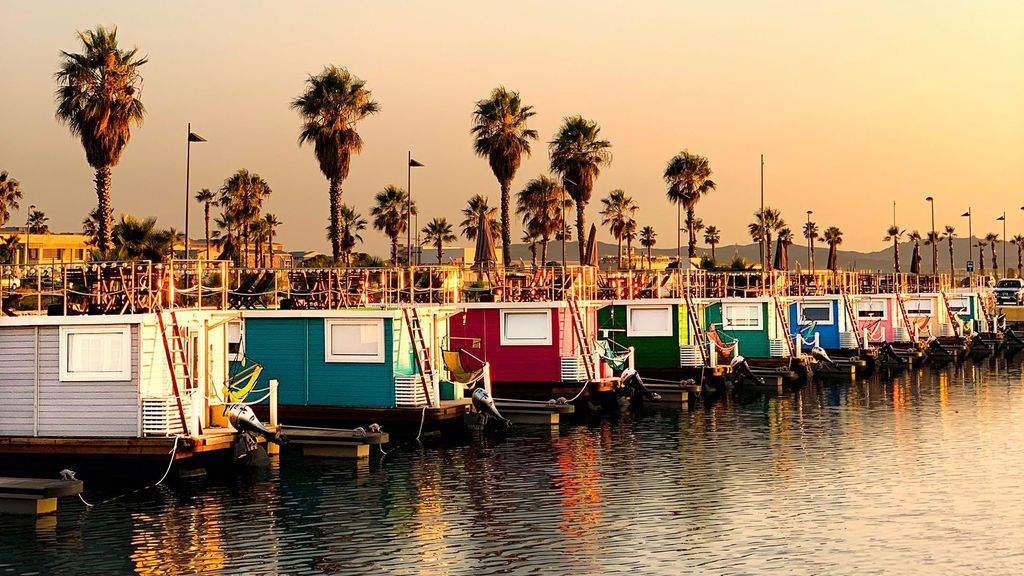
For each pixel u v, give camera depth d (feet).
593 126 239.50
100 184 153.89
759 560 64.80
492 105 214.48
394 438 107.55
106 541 68.69
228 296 119.96
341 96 180.45
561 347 132.16
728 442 108.99
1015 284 335.26
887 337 222.28
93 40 154.92
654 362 155.63
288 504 78.95
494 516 75.61
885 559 64.95
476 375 117.19
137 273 91.09
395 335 107.24
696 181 291.17
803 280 215.72
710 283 186.09
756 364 173.47
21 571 62.54
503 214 216.33
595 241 189.78
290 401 109.19
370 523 73.51
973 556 65.57
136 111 155.74
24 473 85.97
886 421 125.39
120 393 84.53
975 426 120.78
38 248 303.27
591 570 62.64
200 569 62.95
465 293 151.53
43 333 85.76
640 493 83.30
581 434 114.11
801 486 86.07
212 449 86.28
